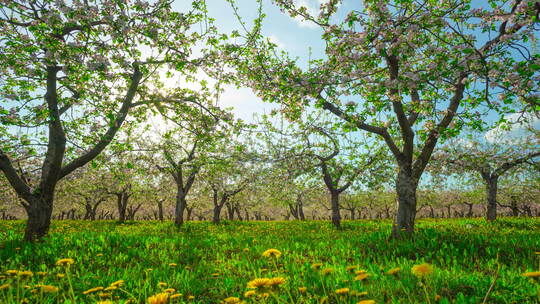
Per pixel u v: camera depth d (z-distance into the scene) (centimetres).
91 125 1020
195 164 1931
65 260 357
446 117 1008
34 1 818
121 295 447
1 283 484
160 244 891
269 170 1853
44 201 973
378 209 6353
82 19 852
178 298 425
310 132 1456
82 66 862
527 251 717
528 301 353
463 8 775
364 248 837
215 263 695
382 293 404
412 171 1064
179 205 1995
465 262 655
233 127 1288
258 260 675
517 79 735
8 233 1173
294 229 1741
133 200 4694
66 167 1027
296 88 892
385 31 765
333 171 1809
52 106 983
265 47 1071
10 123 834
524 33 722
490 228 1464
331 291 422
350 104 956
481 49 838
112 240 900
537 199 4059
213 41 1075
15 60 905
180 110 1300
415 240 874
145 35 950
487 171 1912
